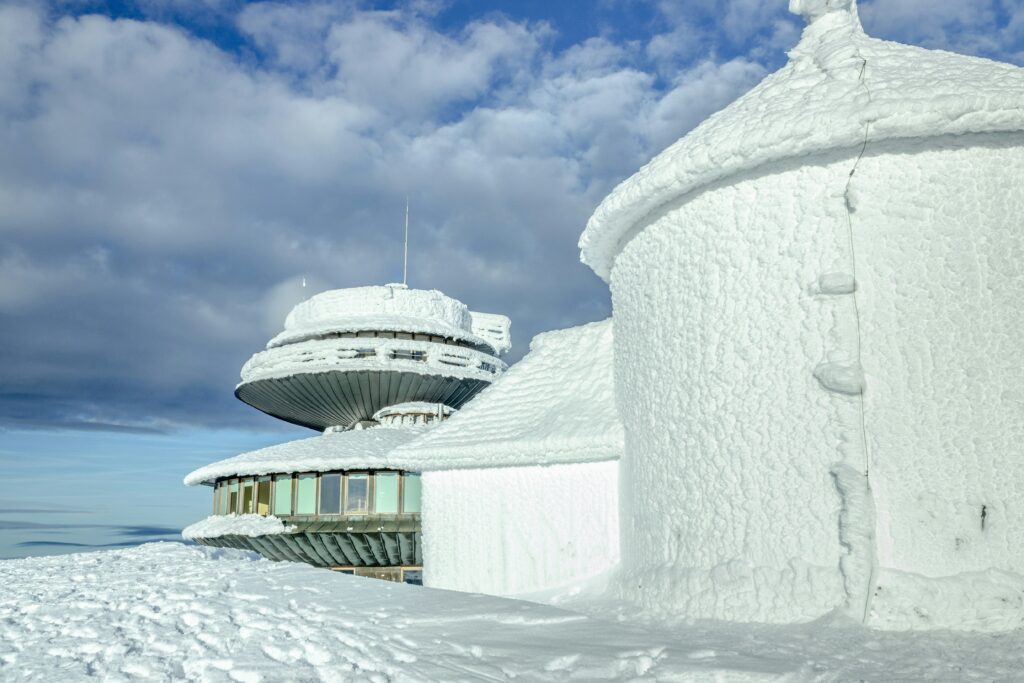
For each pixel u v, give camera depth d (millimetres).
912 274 9773
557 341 17781
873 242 9945
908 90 9719
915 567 9242
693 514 11023
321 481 27453
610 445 13273
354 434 30094
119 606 10391
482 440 15727
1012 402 9461
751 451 10414
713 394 10922
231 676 7055
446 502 16312
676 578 10836
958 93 9453
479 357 37219
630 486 12750
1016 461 9352
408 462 16500
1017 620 8703
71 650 8312
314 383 35500
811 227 10273
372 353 35438
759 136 10258
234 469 28250
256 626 8922
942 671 7359
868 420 9648
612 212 12352
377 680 6742
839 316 9914
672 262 11805
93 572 12883
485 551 15414
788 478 10047
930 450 9453
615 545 13445
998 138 9781
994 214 9734
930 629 8773
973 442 9414
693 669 7121
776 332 10398
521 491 15016
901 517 9367
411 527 26688
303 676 6953
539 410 15945
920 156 9891
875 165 10016
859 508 9375
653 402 12039
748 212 10812
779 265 10477
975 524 9234
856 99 9914
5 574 13203
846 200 10102
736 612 9930
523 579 14641
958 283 9672
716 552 10609
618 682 6785
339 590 11164
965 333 9594
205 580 11828
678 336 11586
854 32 11898
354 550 27141
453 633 8492
